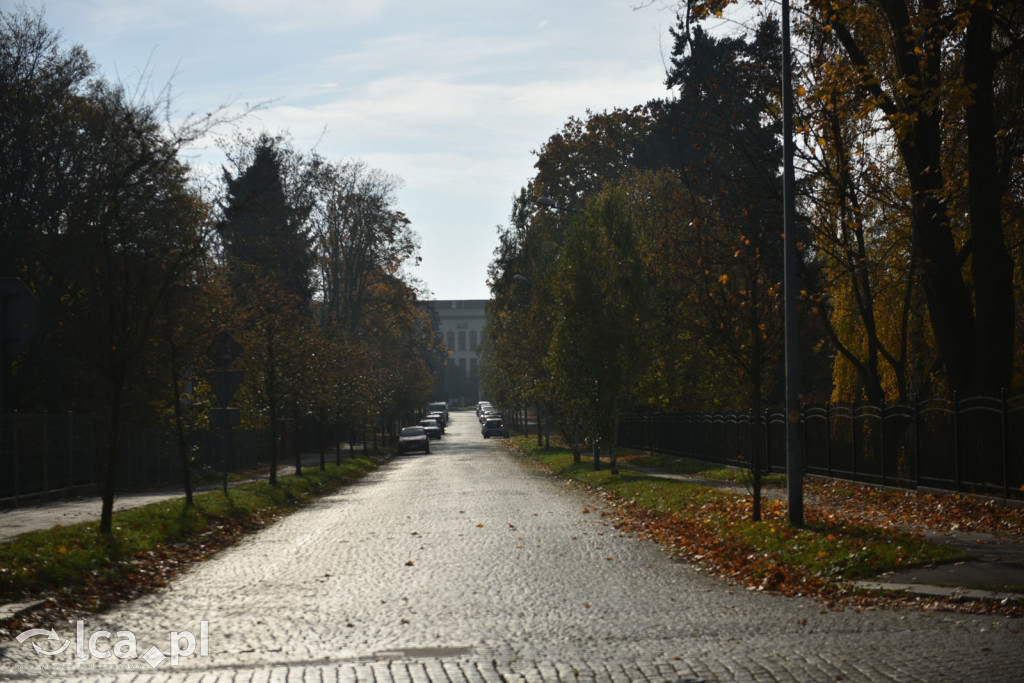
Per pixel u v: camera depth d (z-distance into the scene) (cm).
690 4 2125
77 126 3331
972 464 1980
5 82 3262
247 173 4962
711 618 980
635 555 1476
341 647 874
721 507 1970
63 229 3259
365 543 1684
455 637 909
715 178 2577
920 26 1953
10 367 3250
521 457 5438
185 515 2041
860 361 3000
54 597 1157
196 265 2909
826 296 2512
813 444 2891
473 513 2184
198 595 1204
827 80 1995
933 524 1678
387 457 6159
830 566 1215
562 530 1827
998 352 2155
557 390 3556
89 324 1844
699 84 2623
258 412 3350
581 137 5988
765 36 2419
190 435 3494
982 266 2159
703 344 4125
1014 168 2205
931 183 2216
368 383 5325
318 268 6103
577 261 3503
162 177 2881
